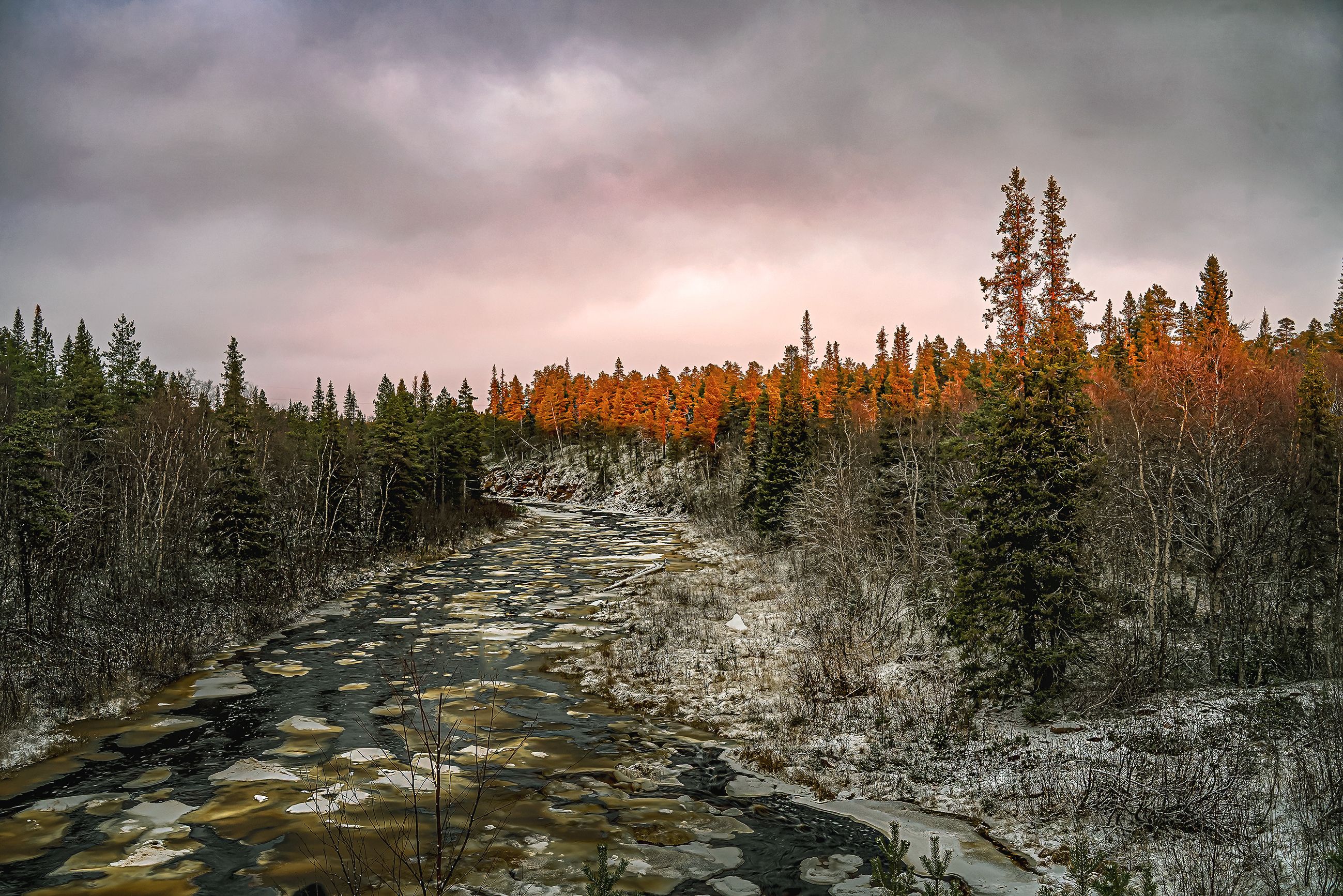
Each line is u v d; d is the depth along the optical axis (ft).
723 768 48.91
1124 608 69.10
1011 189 75.41
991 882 33.42
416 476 154.71
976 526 55.67
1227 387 69.72
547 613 97.35
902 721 52.80
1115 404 86.22
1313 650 58.80
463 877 34.73
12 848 37.42
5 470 80.12
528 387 385.50
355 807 42.45
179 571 94.07
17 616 72.49
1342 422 73.00
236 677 68.44
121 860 36.06
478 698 63.41
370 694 63.93
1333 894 26.12
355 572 119.65
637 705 62.08
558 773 47.88
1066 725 48.55
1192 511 65.31
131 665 66.08
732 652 73.61
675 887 33.91
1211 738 43.55
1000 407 54.08
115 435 113.09
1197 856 32.73
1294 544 65.82
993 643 52.08
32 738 51.90
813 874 34.96
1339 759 37.01
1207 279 140.46
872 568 87.25
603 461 291.58
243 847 37.52
